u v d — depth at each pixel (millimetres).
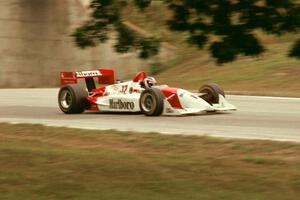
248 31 22234
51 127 42781
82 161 29062
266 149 32562
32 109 60812
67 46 124062
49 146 35031
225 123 45406
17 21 117500
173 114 50188
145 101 50688
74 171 27344
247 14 22016
